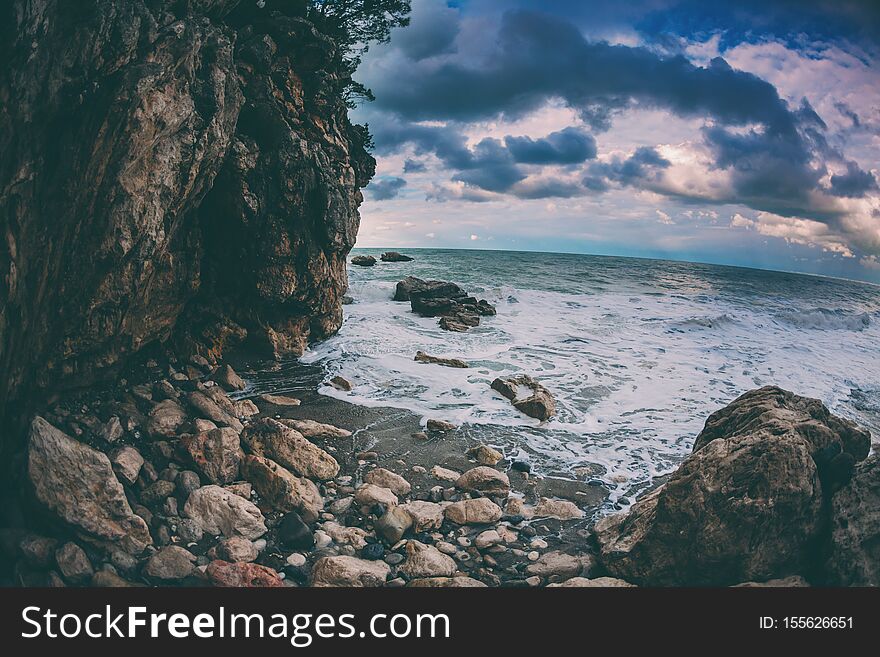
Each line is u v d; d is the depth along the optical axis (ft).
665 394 43.01
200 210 40.60
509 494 28.43
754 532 19.97
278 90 44.91
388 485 28.19
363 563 21.84
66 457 22.13
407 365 46.34
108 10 23.12
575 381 44.91
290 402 37.63
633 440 34.99
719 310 75.72
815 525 20.20
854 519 19.58
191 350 39.65
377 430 34.78
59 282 26.27
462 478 28.81
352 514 25.82
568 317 67.72
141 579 20.90
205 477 26.45
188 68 29.14
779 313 73.56
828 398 44.21
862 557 18.92
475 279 95.76
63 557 20.25
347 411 37.19
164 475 25.86
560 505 27.07
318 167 44.27
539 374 46.03
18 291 22.44
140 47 25.38
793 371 50.52
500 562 23.03
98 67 23.61
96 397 30.91
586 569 22.49
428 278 94.38
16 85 20.48
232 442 27.50
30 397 26.84
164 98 27.30
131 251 28.19
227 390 38.81
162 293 35.96
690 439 35.27
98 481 22.36
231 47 34.53
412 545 23.31
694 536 20.68
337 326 52.85
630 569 21.77
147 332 35.09
